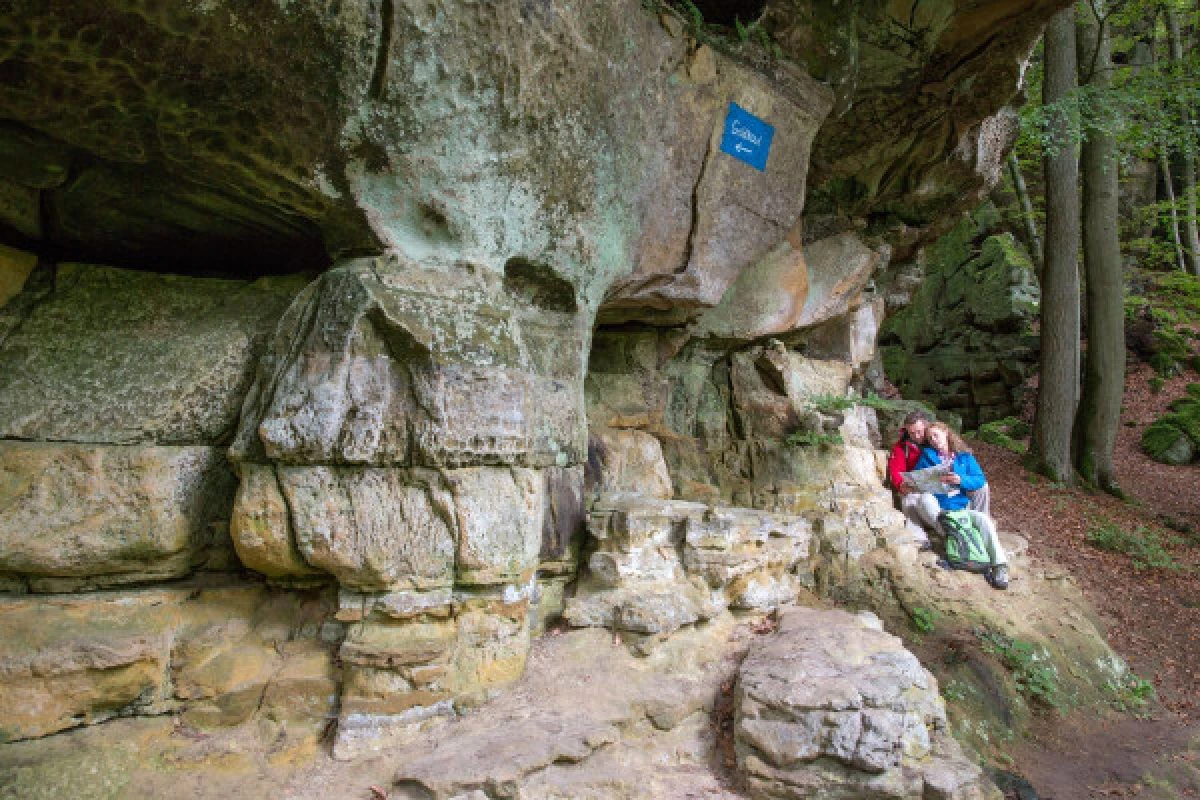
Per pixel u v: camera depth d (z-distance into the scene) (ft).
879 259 22.67
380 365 9.21
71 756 8.02
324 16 7.88
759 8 14.51
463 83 9.21
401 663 9.18
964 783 9.19
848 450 19.97
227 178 9.30
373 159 9.11
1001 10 15.24
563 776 8.95
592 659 11.37
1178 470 36.88
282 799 8.28
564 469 12.92
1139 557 25.58
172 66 7.67
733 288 18.06
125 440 9.25
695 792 9.55
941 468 19.03
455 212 9.82
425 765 8.52
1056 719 15.93
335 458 9.00
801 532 14.34
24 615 8.32
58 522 8.63
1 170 8.92
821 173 19.65
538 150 10.40
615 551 12.46
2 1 6.68
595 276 12.25
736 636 12.60
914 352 48.83
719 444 19.03
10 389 9.07
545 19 9.63
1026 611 19.01
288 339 9.57
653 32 11.69
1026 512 28.07
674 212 13.66
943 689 15.21
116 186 9.46
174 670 8.91
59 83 7.72
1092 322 31.76
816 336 23.18
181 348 9.87
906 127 18.48
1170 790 14.28
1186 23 44.86
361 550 9.12
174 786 8.20
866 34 15.31
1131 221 52.54
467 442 9.50
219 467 9.77
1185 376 44.73
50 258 10.41
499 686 10.14
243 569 9.98
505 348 10.03
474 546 9.68
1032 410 40.93
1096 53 31.45
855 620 12.81
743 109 13.96
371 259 9.57
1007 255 44.16
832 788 9.25
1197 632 21.76
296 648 9.48
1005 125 21.57
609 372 17.51
